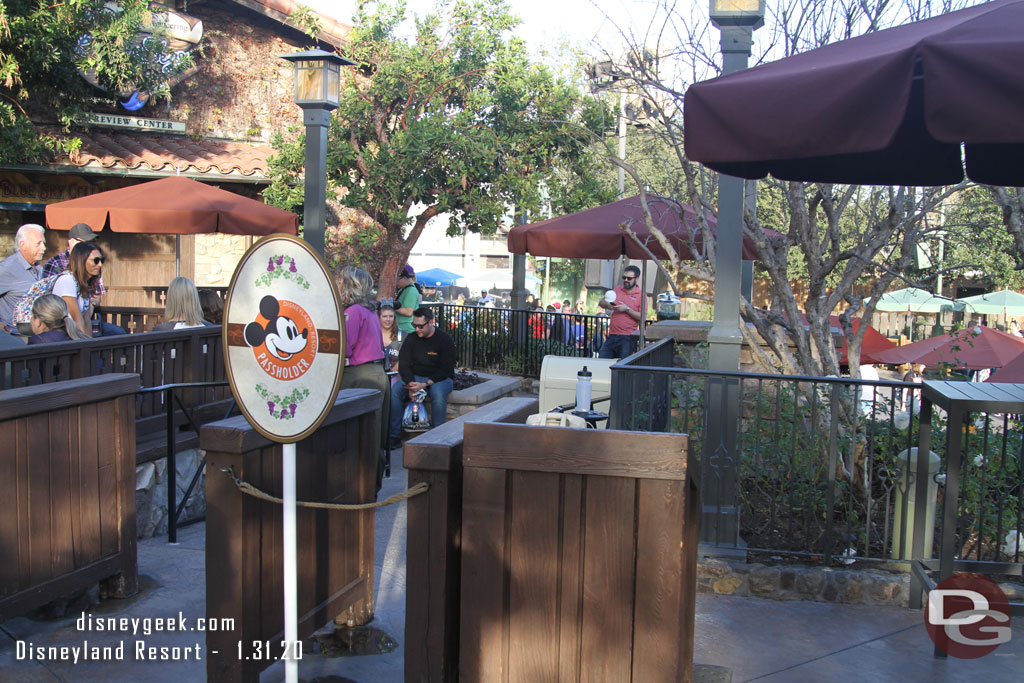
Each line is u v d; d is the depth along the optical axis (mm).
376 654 4023
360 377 7062
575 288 35312
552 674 2988
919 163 4395
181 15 15008
